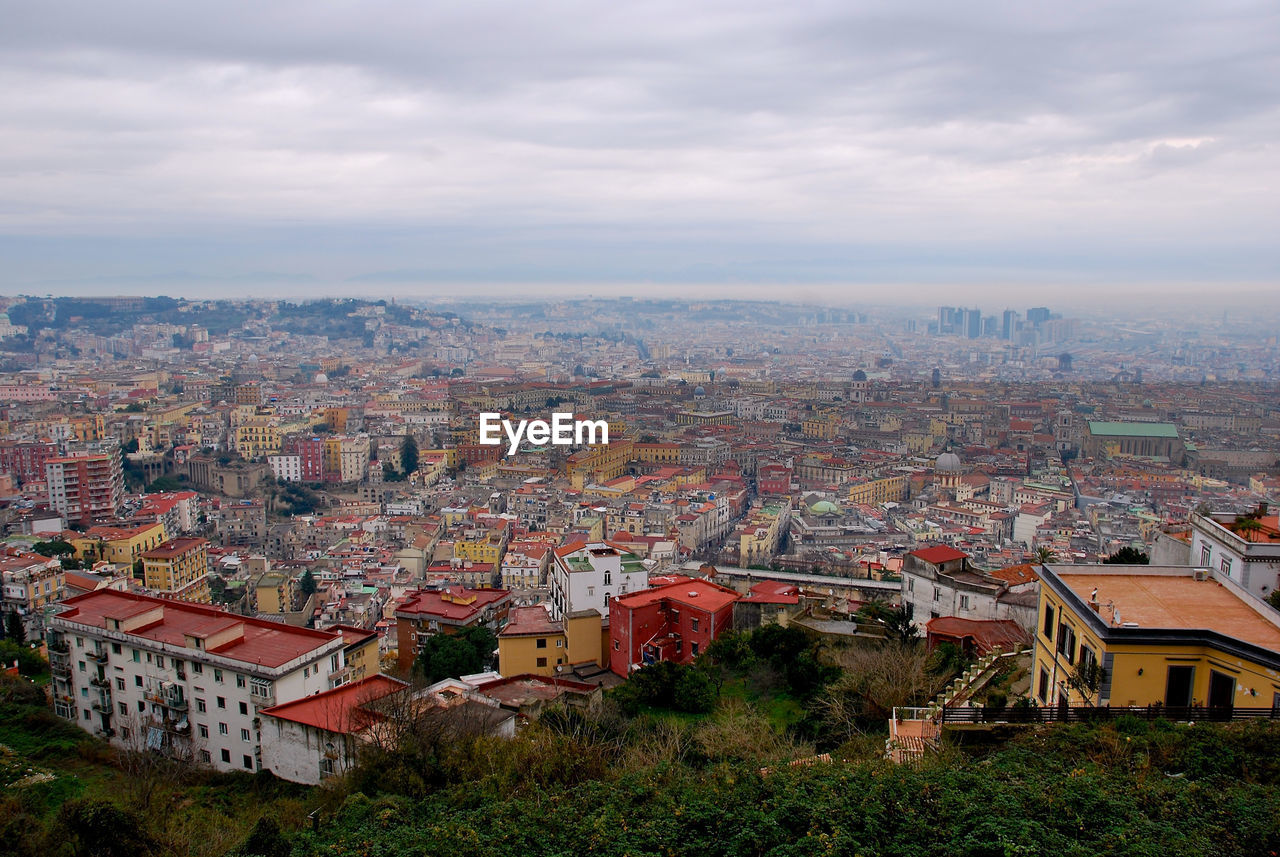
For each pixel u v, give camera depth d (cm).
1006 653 11081
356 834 7438
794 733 10488
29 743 12662
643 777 7919
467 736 9812
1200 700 7138
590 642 15262
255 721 11725
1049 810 6050
